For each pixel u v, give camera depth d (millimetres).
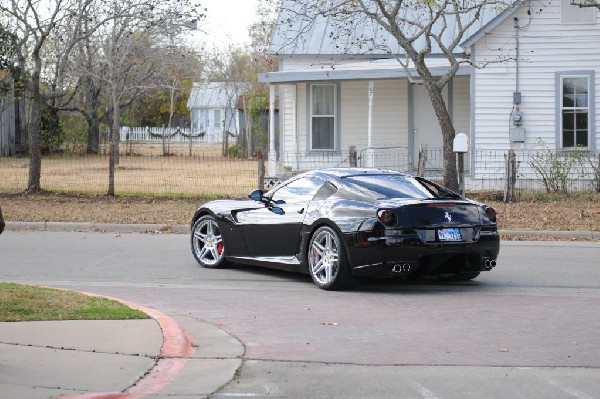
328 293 11766
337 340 8891
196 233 14258
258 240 13094
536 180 26812
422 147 24344
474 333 9227
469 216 11750
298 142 31656
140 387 7090
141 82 51812
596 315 10203
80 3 27141
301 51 31125
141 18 26922
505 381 7324
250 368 7793
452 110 30688
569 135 27547
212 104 95562
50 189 27750
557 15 27375
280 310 10508
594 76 27328
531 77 27625
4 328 8875
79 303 10078
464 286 12391
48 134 51344
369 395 6934
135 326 9070
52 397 6613
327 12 25875
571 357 8164
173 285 12422
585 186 26656
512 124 27641
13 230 19906
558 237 18828
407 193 12008
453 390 7059
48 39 32469
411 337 9031
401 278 12977
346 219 11664
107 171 37719
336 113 31344
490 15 30719
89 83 51250
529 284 12586
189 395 6945
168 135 68812
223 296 11508
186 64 51938
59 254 15664
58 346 8203
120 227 19891
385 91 31094
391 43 30859
